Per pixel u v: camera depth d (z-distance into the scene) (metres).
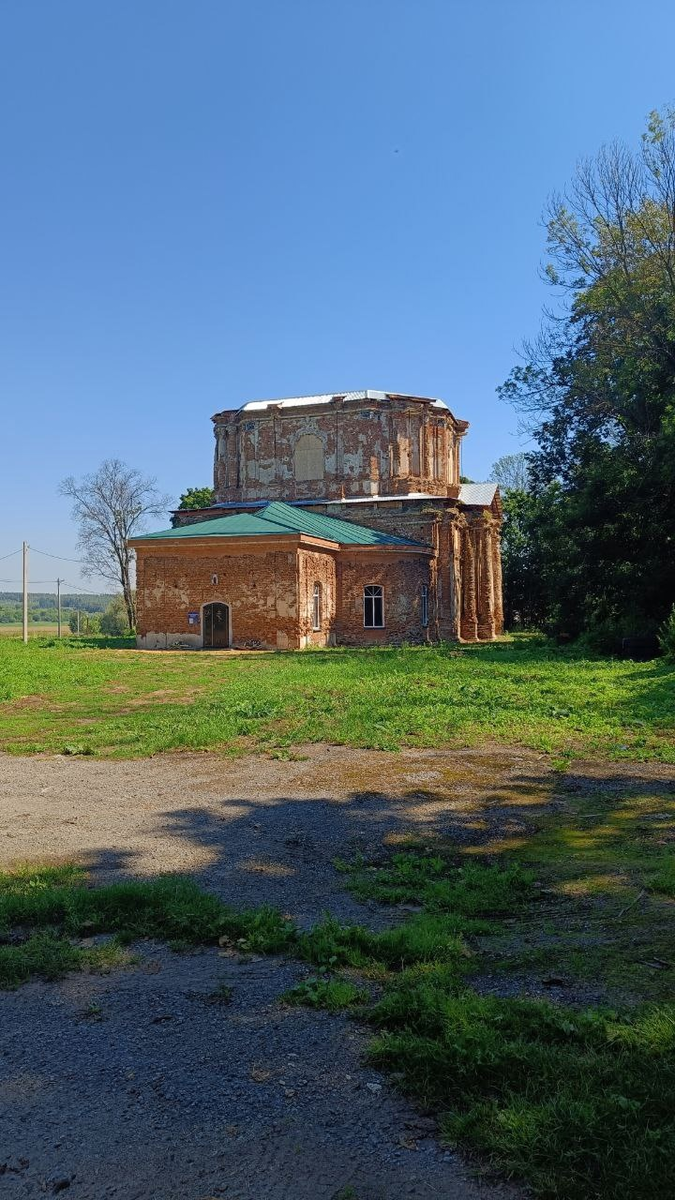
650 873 6.21
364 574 37.31
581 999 4.21
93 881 6.12
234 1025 4.05
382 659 25.97
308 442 43.97
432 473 44.50
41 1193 2.91
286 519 35.91
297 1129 3.23
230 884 6.14
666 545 30.41
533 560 56.47
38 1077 3.61
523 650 30.77
